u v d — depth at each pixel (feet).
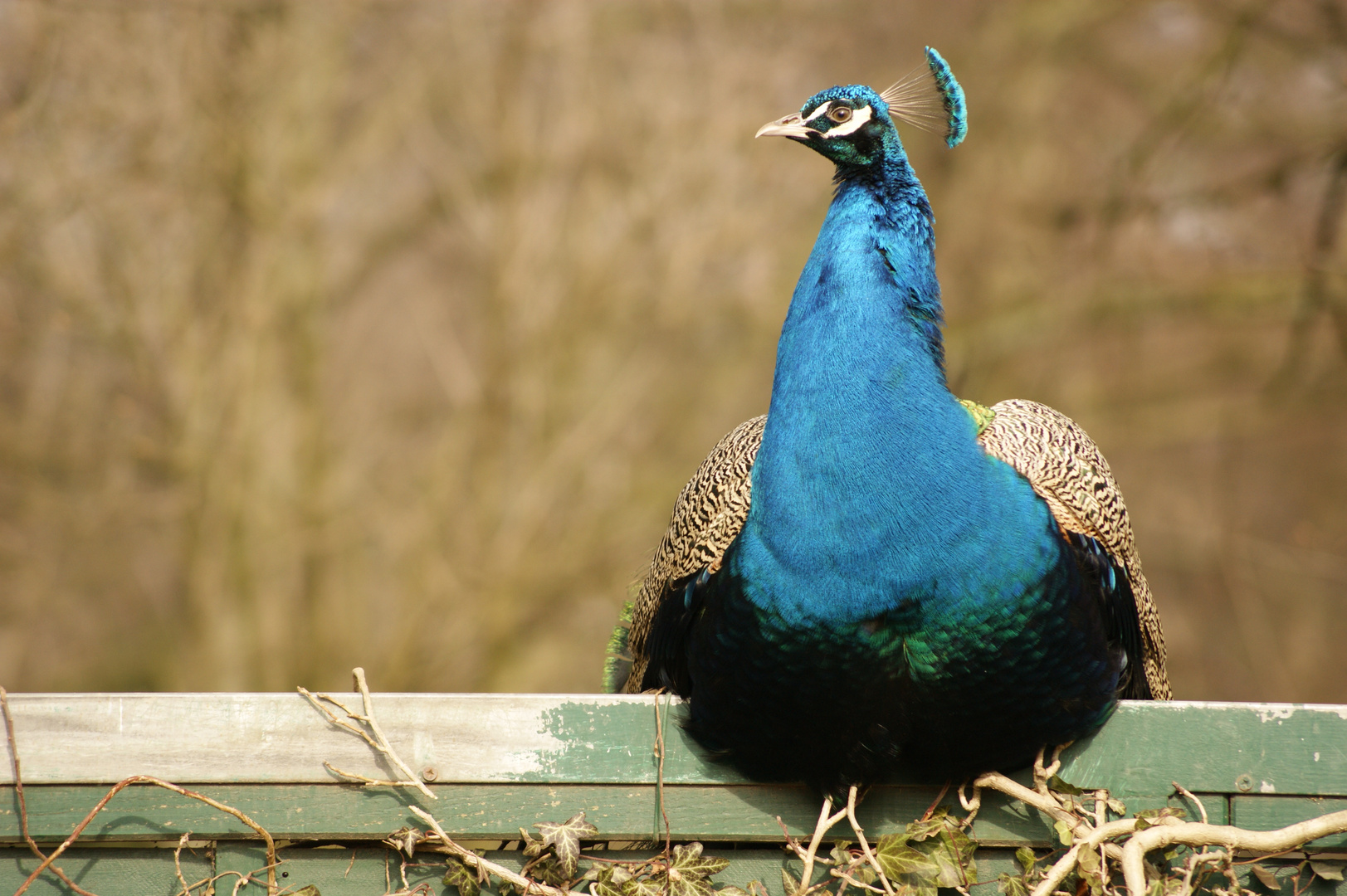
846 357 14.67
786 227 51.90
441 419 59.21
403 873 14.96
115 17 45.06
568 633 51.26
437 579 49.65
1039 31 52.54
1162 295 48.78
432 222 56.95
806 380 14.78
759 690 14.92
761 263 52.03
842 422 14.48
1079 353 57.57
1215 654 57.82
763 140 51.75
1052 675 14.75
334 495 50.75
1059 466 15.92
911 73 17.85
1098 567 15.58
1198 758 15.15
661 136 51.93
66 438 48.47
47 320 46.68
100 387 48.78
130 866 14.93
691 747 15.42
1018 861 15.08
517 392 51.13
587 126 51.83
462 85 52.13
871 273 14.97
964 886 14.76
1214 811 15.11
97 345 47.62
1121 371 55.57
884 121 15.57
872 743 14.83
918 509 14.32
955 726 14.78
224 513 48.70
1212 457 60.75
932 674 14.53
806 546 14.48
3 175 43.62
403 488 54.44
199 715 14.97
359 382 61.00
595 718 15.35
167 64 46.11
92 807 14.82
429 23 51.80
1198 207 45.21
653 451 52.95
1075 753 15.29
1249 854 14.96
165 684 53.31
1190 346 58.29
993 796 15.34
